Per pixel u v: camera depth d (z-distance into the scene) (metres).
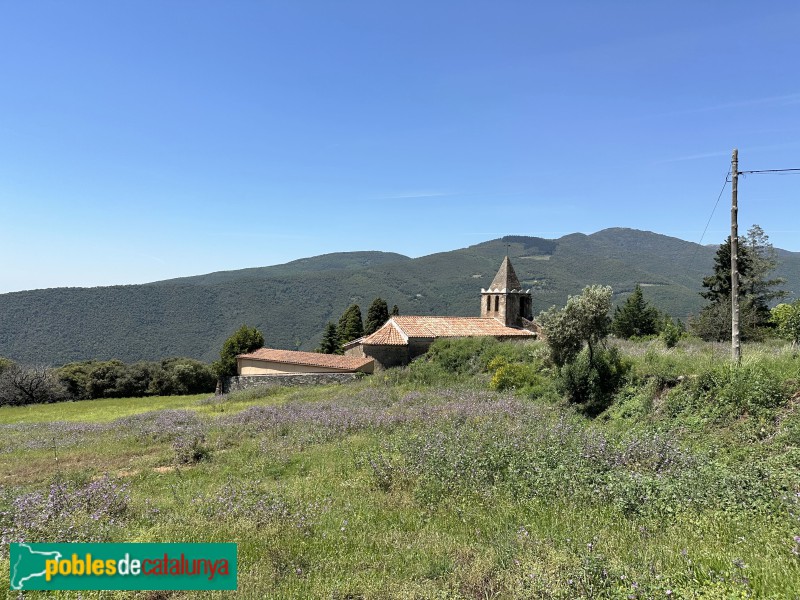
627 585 5.08
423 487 9.52
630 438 11.48
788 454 9.27
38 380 55.09
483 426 14.16
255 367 46.25
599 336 18.30
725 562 5.44
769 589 4.80
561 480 8.82
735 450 10.67
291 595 5.45
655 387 15.48
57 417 34.12
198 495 10.12
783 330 26.94
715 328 37.25
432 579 5.88
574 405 17.30
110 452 16.56
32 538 7.39
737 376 13.23
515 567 5.79
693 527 6.76
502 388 23.14
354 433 16.61
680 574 5.18
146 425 22.89
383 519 8.15
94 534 7.57
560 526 7.19
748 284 42.97
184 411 29.50
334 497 9.52
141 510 9.31
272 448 14.91
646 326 62.38
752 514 7.01
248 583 5.78
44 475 13.49
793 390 12.08
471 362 31.03
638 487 8.03
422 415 17.52
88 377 63.00
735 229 15.62
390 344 37.66
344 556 6.61
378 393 26.86
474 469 9.87
